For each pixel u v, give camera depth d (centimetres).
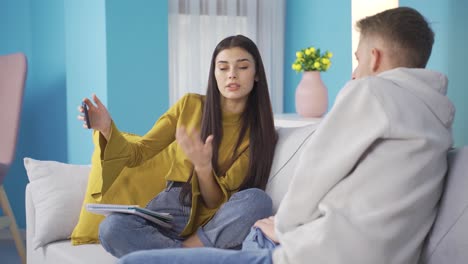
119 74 352
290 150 200
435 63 316
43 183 231
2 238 404
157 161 221
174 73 412
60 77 396
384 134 116
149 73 366
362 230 113
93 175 221
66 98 389
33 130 415
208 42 422
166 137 216
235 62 203
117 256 189
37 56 414
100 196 213
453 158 130
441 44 311
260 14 438
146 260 118
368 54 134
